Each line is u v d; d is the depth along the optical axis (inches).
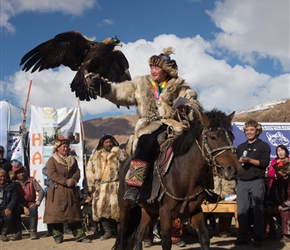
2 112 445.1
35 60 232.1
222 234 332.2
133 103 215.6
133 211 235.1
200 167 186.1
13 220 352.2
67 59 236.7
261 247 282.4
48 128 439.5
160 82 210.8
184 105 196.1
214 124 180.7
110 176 334.3
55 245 320.5
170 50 211.2
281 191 312.3
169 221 191.9
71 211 325.4
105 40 225.5
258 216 284.0
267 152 286.4
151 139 204.4
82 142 451.5
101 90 203.6
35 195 370.0
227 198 320.2
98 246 310.2
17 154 449.1
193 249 286.2
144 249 289.7
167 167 191.9
